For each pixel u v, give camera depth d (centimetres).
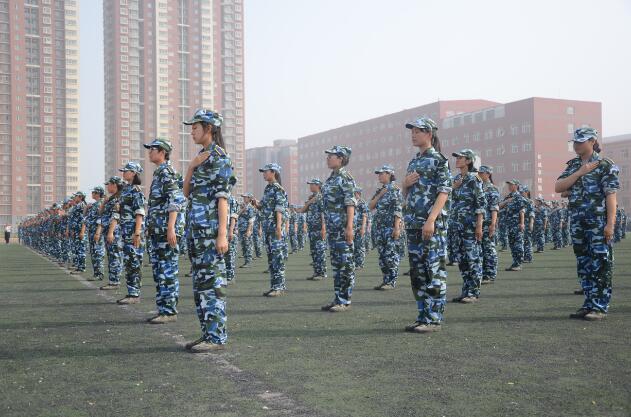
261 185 17150
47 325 703
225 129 14625
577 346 546
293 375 457
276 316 748
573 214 711
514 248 1405
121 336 627
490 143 9494
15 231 11456
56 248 2031
